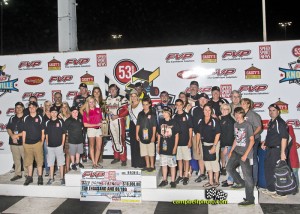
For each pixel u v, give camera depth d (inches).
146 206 261.6
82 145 302.7
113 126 297.3
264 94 311.7
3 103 351.6
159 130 276.4
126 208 259.9
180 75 322.3
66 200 280.5
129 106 300.2
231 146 268.8
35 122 289.4
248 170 249.4
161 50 323.9
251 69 312.8
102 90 334.0
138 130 281.7
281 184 258.2
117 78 331.6
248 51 312.7
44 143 309.3
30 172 294.4
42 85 344.5
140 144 283.7
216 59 317.1
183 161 285.4
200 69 319.3
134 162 289.3
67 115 300.2
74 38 361.7
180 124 274.5
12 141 306.2
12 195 292.5
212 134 262.8
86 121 293.7
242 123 251.3
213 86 318.3
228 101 316.2
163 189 268.4
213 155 263.9
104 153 336.8
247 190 250.2
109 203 273.1
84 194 280.4
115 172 275.9
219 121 272.7
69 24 354.3
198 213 243.3
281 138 259.6
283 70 308.3
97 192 278.7
